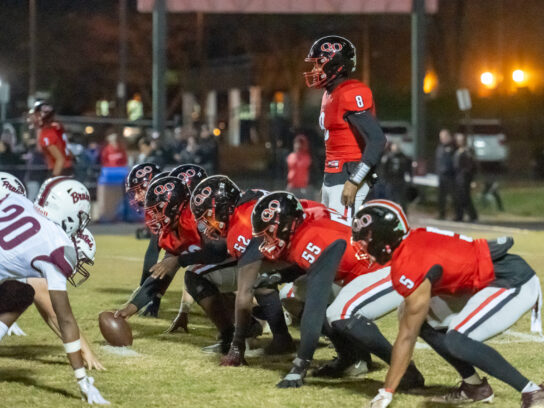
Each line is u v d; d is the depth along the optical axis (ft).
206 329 68.18
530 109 296.51
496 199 201.77
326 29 333.01
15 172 167.73
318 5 173.78
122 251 125.59
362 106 61.57
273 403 47.01
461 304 46.85
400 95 340.18
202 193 51.93
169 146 168.55
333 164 63.41
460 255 44.60
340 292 49.93
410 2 181.16
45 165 159.94
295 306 58.80
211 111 356.38
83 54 399.44
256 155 276.41
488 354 44.29
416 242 44.01
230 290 59.93
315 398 48.01
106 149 172.96
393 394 48.70
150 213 57.06
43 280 52.54
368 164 60.80
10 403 46.75
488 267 45.01
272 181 236.02
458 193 172.65
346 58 62.34
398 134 263.08
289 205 48.83
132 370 54.19
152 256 66.18
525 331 67.41
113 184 170.09
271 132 247.91
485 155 279.08
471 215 174.50
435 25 321.11
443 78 321.93
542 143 284.61
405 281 43.29
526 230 158.71
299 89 329.31
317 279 49.29
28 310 75.25
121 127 209.46
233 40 357.41
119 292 86.28
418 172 189.88
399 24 326.85
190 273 59.98
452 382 51.24
